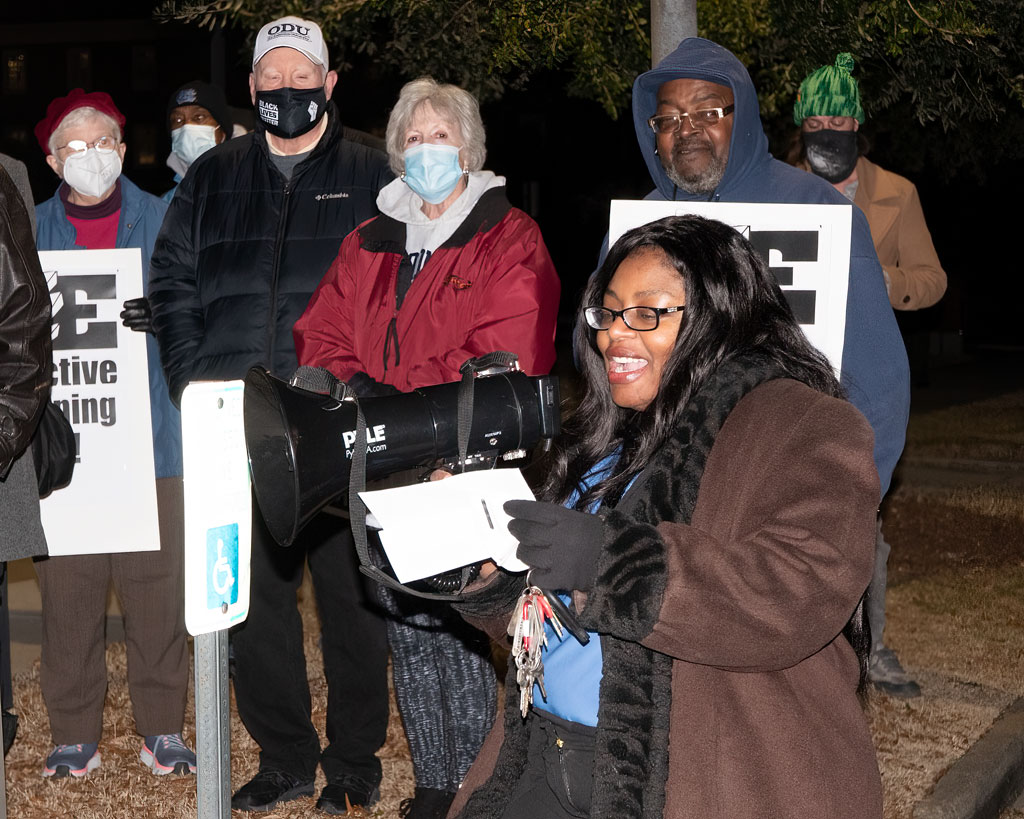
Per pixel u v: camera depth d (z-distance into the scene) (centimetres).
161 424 450
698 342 217
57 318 431
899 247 528
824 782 204
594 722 223
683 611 192
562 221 2566
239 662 425
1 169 328
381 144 452
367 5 670
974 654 603
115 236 466
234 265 422
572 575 194
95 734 464
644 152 404
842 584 194
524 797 236
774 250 343
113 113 459
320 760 436
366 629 418
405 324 383
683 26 473
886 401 352
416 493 198
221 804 201
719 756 203
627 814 202
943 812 420
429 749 403
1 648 464
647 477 218
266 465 211
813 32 638
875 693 541
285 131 417
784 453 204
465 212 391
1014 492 1057
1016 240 2947
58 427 393
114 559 457
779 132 871
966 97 673
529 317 375
